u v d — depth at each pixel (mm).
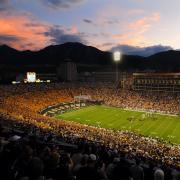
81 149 15820
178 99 113562
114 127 78688
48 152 11266
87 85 140375
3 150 9969
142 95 122938
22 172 7703
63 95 120312
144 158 26828
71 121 86000
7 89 108500
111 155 16578
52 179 8406
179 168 19453
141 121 87125
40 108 99625
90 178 8438
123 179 8211
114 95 126312
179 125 81688
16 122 46250
